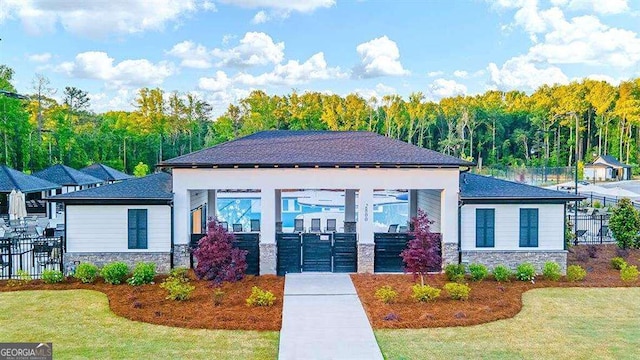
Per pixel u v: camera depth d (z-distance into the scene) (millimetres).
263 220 19922
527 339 13062
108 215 19781
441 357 11836
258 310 15258
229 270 16406
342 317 14672
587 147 96375
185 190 19844
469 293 17156
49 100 67938
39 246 20938
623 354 12078
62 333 13336
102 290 17516
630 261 22438
